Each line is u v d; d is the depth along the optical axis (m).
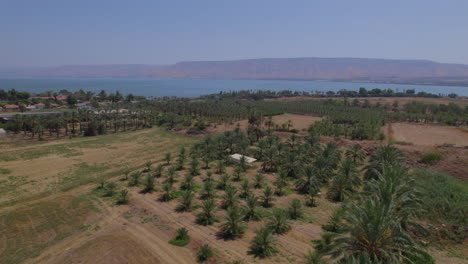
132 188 48.78
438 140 88.81
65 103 184.38
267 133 87.19
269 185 50.62
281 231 33.31
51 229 34.06
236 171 54.28
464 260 25.27
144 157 71.38
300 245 30.36
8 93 180.75
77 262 27.38
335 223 33.50
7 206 40.81
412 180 34.22
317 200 43.66
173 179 53.56
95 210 39.50
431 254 26.28
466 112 144.62
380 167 42.53
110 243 30.84
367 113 138.12
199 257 28.31
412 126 119.12
